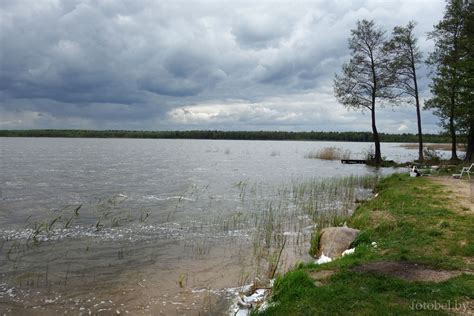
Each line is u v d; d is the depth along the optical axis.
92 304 7.99
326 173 35.84
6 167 37.09
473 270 7.58
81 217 16.39
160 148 95.62
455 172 26.25
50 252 11.57
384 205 15.30
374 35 40.59
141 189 24.81
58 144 107.38
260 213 17.48
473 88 29.97
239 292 8.46
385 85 40.88
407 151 86.00
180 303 8.01
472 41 31.08
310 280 7.30
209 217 16.64
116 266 10.40
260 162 50.72
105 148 88.88
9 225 14.80
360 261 8.41
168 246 12.32
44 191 23.05
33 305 7.94
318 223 14.82
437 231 10.34
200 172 36.69
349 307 6.20
